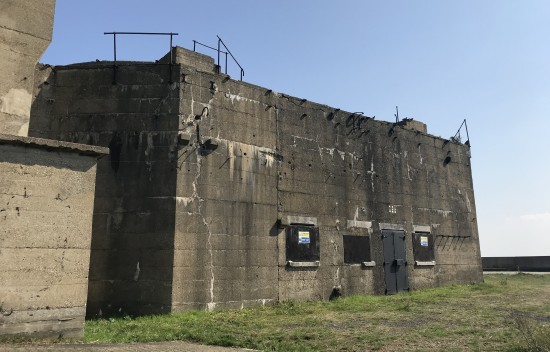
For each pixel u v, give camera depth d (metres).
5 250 7.75
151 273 12.81
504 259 39.91
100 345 7.86
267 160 15.66
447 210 22.72
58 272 8.28
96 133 13.58
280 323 11.29
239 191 14.68
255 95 15.78
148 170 13.42
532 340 7.57
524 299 16.16
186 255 13.12
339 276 17.06
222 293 13.66
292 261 15.63
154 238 13.01
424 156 22.19
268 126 15.95
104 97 13.80
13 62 9.52
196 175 13.77
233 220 14.35
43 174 8.34
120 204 13.22
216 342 8.70
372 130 19.91
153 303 12.63
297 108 17.11
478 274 23.70
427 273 20.75
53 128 13.52
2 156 7.96
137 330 9.95
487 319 11.53
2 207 7.84
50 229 8.29
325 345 8.55
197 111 14.16
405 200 20.56
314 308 14.06
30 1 9.92
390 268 19.05
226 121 14.77
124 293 12.73
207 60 15.70
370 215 18.86
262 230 15.04
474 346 8.25
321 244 16.73
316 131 17.58
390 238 19.39
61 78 13.88
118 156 13.47
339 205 17.73
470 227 23.92
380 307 14.37
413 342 8.73
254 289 14.45
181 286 12.88
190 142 13.81
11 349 6.93
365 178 19.03
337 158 18.14
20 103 9.54
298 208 16.28
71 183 8.66
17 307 7.76
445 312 13.00
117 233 13.07
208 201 13.88
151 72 13.99
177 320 11.47
